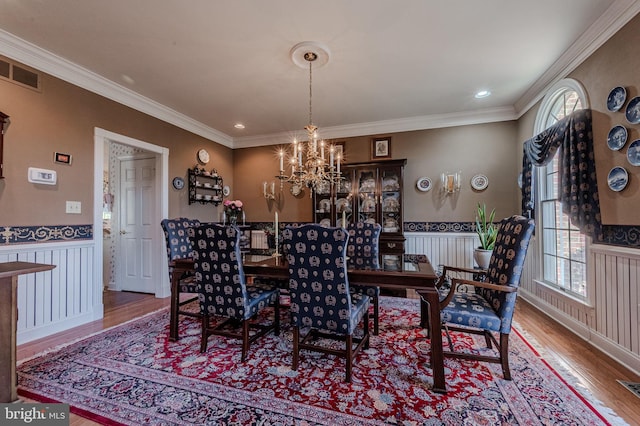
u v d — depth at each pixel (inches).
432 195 165.2
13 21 81.9
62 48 96.0
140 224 156.6
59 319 102.8
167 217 152.4
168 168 153.4
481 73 113.3
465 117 157.9
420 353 83.9
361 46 94.9
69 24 83.4
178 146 160.1
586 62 93.2
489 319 69.6
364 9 77.9
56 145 103.5
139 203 156.9
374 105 145.9
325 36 89.7
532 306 128.3
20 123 93.8
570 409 59.4
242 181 205.6
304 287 72.0
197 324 109.2
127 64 106.0
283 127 181.5
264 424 55.7
